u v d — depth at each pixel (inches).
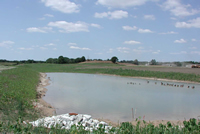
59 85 1210.6
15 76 1155.3
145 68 2608.3
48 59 5002.5
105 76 1998.0
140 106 695.1
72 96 848.9
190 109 667.4
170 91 1055.6
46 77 1784.0
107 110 630.5
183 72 1947.6
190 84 1408.7
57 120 429.1
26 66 3206.2
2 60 4419.3
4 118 417.4
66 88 1088.2
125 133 353.1
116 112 610.2
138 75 1909.4
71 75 2076.8
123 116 569.6
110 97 846.5
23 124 389.7
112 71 2278.5
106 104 711.7
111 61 4574.3
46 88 1068.5
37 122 406.6
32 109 545.3
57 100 760.3
